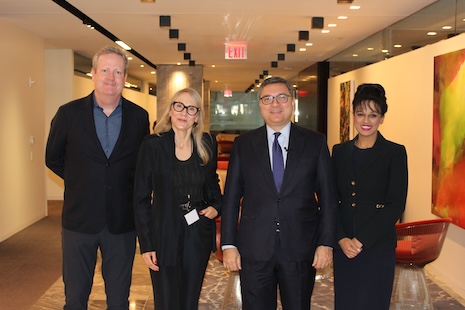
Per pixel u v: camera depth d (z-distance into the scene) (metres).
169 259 2.95
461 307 4.65
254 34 9.25
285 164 2.79
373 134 2.93
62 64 10.69
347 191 2.95
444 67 5.33
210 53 12.25
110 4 6.76
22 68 7.87
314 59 13.45
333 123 11.81
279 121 2.78
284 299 2.82
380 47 8.70
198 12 7.31
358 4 6.65
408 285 4.43
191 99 2.97
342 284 3.00
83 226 3.12
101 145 3.12
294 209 2.74
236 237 2.89
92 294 4.88
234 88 27.41
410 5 6.55
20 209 7.71
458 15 5.44
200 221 3.02
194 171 3.00
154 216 2.97
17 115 7.59
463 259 5.08
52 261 6.05
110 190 3.12
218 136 24.48
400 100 7.01
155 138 2.98
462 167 4.89
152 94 22.25
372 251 2.89
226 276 5.59
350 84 9.93
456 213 5.02
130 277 3.28
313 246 2.79
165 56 12.93
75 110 3.13
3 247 6.70
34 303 4.64
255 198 2.79
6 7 6.64
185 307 3.02
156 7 6.97
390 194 2.87
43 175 8.73
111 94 3.04
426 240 3.79
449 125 5.18
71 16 7.23
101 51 3.05
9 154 7.27
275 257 2.77
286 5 6.81
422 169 6.15
